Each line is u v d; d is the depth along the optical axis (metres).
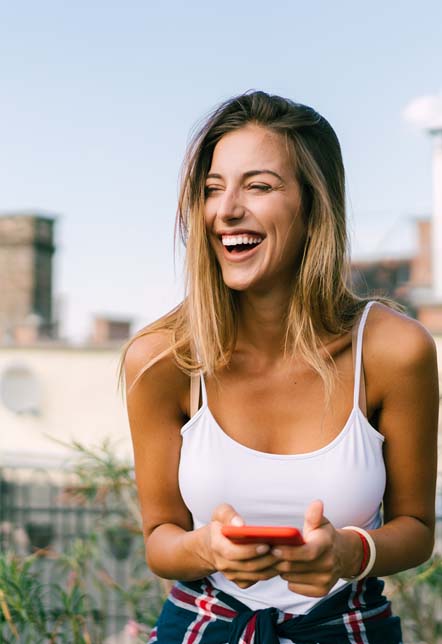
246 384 1.95
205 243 1.95
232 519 1.64
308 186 1.93
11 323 12.48
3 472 6.05
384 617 1.91
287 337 1.93
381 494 1.91
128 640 3.65
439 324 9.66
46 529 5.35
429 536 1.97
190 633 1.90
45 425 11.05
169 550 1.89
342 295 1.97
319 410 1.92
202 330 1.94
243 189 1.90
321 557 1.63
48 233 13.41
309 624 1.85
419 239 9.76
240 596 1.89
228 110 1.94
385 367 1.92
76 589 3.12
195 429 1.93
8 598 2.87
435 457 1.98
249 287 1.90
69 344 11.06
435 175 10.16
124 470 3.30
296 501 1.86
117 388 2.12
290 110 1.93
